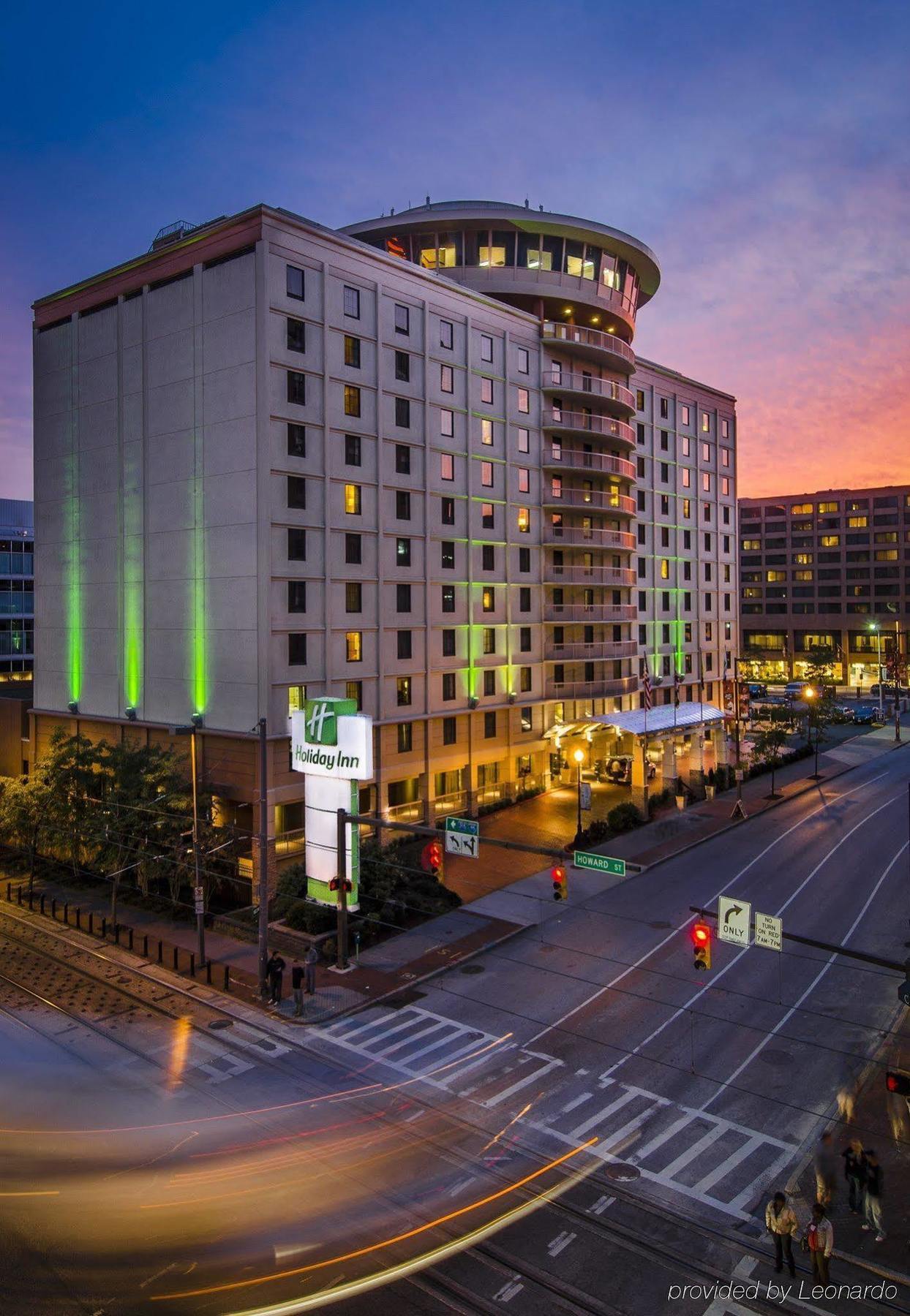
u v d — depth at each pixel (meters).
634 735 56.41
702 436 72.75
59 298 48.44
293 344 39.03
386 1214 16.56
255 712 38.66
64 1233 15.87
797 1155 18.28
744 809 51.41
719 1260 15.25
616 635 62.34
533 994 26.83
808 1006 25.48
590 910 34.41
